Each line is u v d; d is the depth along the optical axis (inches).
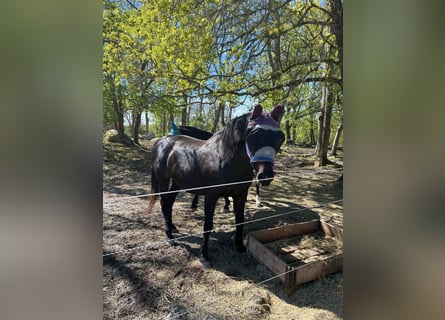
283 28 119.6
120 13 118.1
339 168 185.0
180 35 109.0
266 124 67.5
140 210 112.3
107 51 115.3
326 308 63.3
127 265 76.2
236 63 116.5
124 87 123.5
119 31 116.4
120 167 164.9
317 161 203.6
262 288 69.6
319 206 125.8
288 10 118.6
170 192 87.0
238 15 113.7
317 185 159.8
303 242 87.2
